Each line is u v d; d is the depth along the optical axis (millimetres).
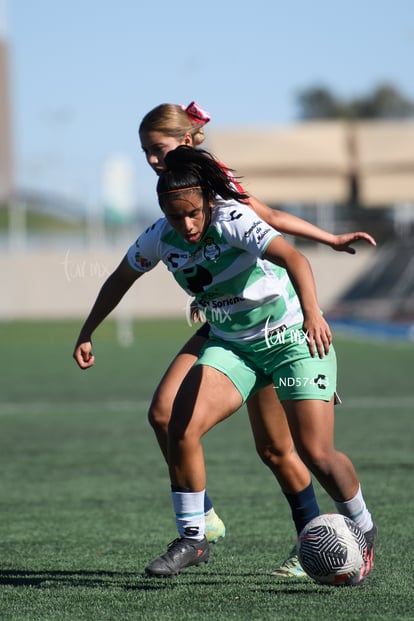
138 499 23438
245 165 105875
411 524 19625
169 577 15430
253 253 13922
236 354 14883
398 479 25016
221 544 18391
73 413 39812
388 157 106562
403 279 106062
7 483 25688
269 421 15352
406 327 83125
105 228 119938
